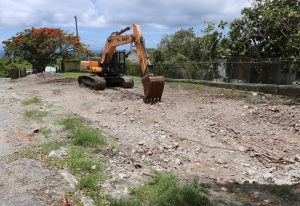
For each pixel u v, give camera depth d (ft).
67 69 145.59
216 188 26.37
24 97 68.39
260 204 23.75
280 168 31.91
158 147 35.42
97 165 28.45
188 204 22.99
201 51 98.27
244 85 70.18
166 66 94.53
